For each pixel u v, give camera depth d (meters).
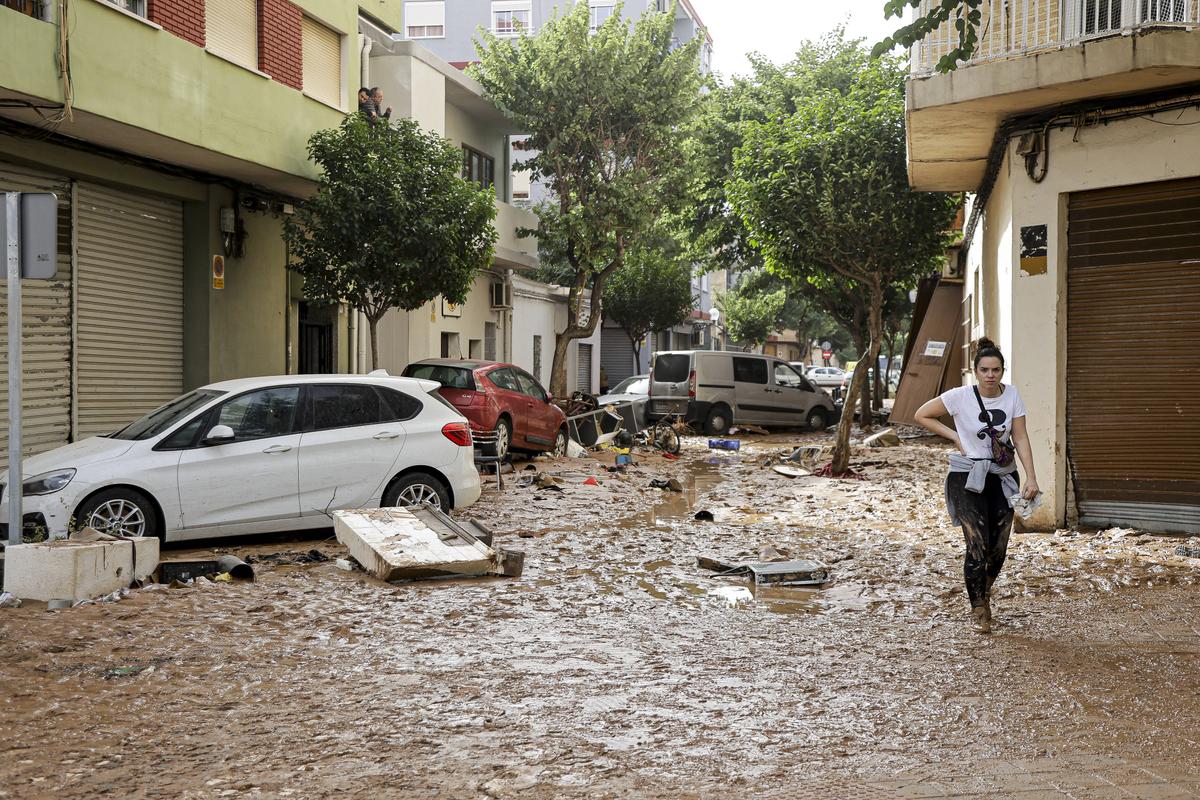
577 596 7.95
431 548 8.71
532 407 18.91
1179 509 10.38
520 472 17.22
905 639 6.65
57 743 4.53
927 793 4.09
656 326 45.12
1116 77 9.69
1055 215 10.75
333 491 10.04
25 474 8.92
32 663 5.70
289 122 16.02
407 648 6.30
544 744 4.62
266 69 15.59
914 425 26.72
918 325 27.23
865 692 5.47
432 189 16.70
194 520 9.33
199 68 13.70
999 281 12.99
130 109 12.36
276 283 18.05
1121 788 4.14
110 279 14.48
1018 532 10.83
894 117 18.28
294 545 9.95
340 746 4.55
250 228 17.25
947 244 21.16
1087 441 10.77
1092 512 10.81
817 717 5.05
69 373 13.70
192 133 13.55
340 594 7.79
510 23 51.72
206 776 4.17
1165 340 10.35
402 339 23.38
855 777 4.26
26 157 12.41
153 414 10.08
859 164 18.22
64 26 11.18
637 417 25.61
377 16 21.81
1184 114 9.98
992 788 4.15
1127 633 6.75
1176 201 10.20
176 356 16.02
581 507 13.24
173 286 15.91
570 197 27.64
